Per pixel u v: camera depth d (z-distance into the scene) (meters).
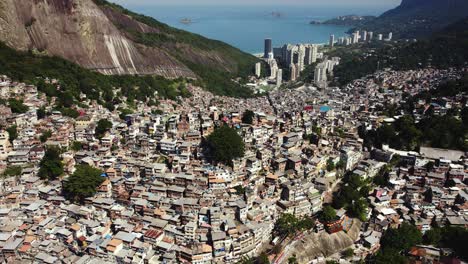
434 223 186.50
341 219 188.00
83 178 181.75
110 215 175.25
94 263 147.88
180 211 174.75
